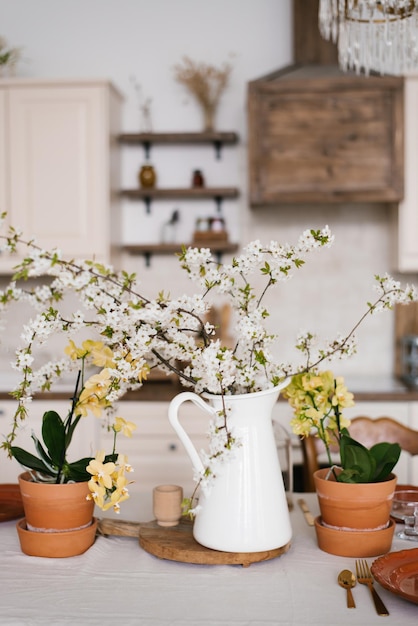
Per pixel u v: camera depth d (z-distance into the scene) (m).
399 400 3.12
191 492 1.98
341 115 3.28
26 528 1.46
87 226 3.37
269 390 1.36
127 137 3.57
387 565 1.29
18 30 3.72
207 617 1.12
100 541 1.50
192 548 1.37
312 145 3.28
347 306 3.70
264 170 3.30
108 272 1.30
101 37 3.72
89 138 3.35
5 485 1.94
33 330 1.34
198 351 1.39
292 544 1.49
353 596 1.21
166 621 1.11
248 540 1.34
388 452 1.46
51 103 3.37
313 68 3.37
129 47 3.71
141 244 3.65
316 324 3.70
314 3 3.49
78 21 3.72
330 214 3.68
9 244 1.29
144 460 3.16
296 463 3.09
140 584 1.27
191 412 3.14
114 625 1.09
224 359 1.29
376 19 2.19
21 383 1.42
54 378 1.45
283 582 1.27
